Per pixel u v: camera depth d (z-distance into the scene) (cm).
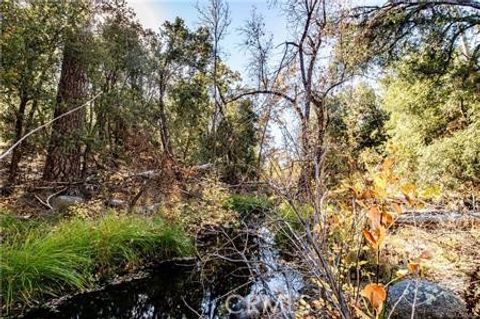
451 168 711
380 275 346
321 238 212
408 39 783
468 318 296
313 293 292
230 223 642
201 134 1464
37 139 638
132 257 477
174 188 589
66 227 455
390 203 196
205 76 1605
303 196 242
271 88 738
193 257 541
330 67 655
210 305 399
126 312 381
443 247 428
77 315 364
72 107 689
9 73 543
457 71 745
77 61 701
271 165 282
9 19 541
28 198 600
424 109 849
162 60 1436
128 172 601
